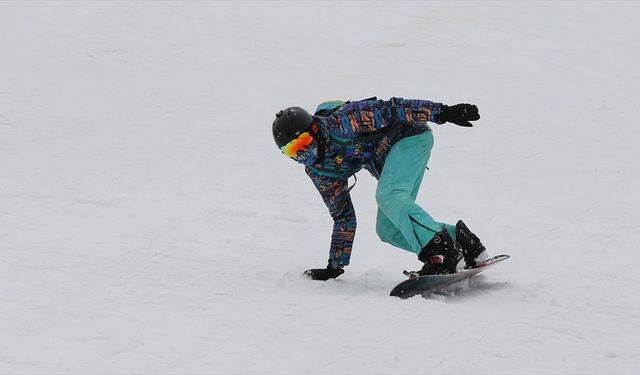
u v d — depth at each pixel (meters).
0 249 16.33
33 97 35.56
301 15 51.16
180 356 10.71
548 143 28.31
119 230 18.14
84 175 24.20
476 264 13.55
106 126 31.66
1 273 14.62
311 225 18.91
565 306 12.73
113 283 14.11
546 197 21.69
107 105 34.84
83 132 30.77
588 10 52.50
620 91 36.09
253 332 11.62
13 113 33.16
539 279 14.40
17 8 50.19
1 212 19.61
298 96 36.38
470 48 44.41
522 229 18.47
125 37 46.50
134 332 11.60
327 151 13.55
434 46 45.00
